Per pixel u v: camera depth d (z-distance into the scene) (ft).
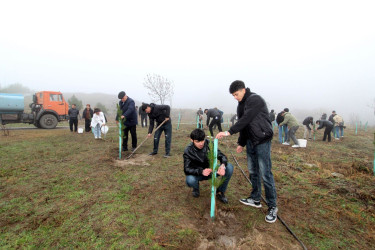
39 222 8.34
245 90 8.95
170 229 7.95
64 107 42.11
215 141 8.08
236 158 19.16
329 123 31.73
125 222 8.37
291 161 18.33
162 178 13.23
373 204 10.39
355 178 14.05
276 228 8.23
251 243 7.24
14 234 7.64
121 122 17.35
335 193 11.65
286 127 27.43
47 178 13.05
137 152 20.10
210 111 31.99
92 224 8.23
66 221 8.42
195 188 10.35
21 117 38.86
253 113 8.17
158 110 17.87
